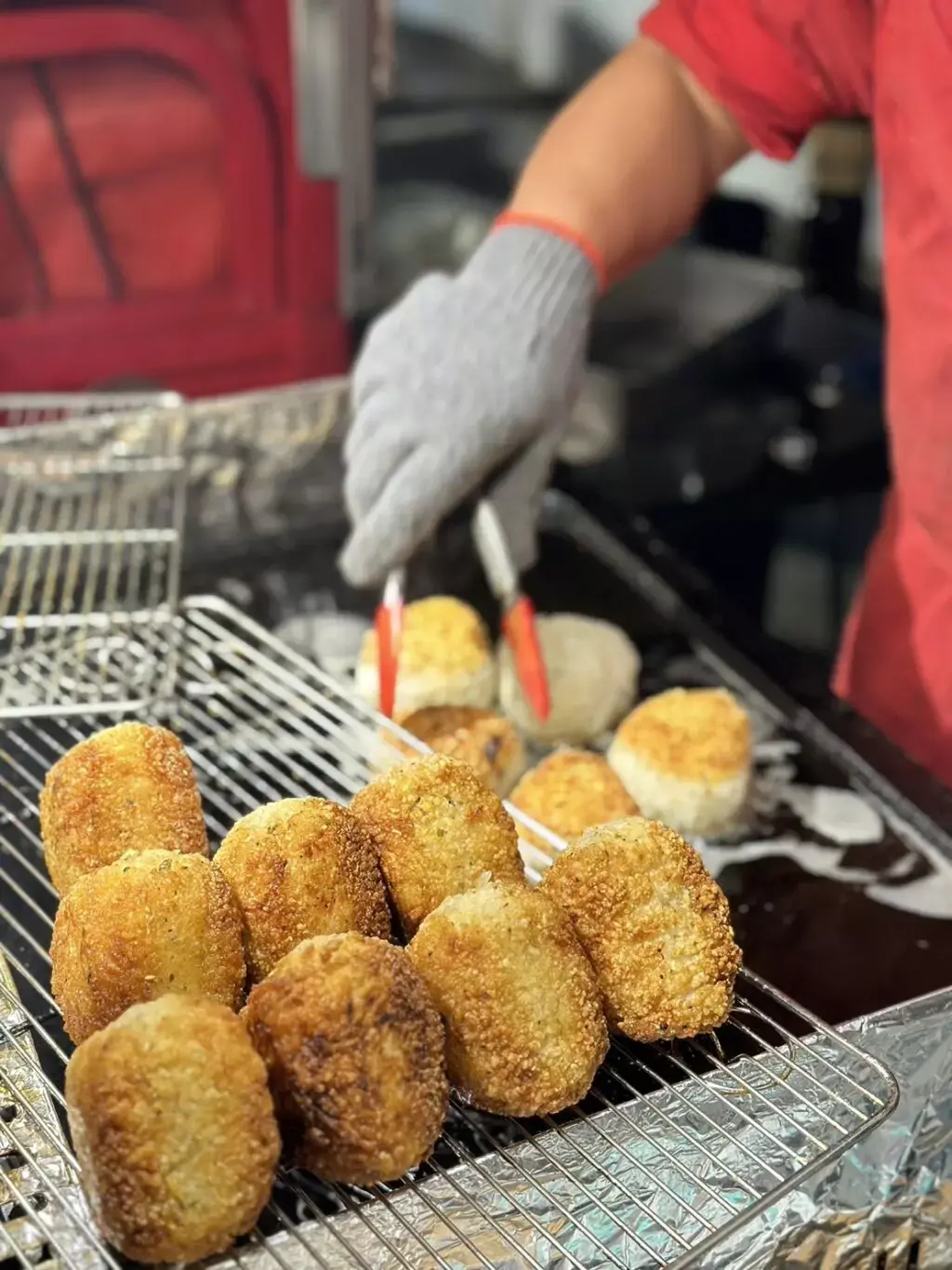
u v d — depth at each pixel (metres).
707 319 1.36
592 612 0.90
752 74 0.83
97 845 0.59
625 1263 0.50
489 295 0.83
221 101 1.11
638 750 0.74
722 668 0.85
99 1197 0.46
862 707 0.89
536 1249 0.50
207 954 0.52
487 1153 0.52
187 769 0.62
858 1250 0.55
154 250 1.16
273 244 1.18
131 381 1.13
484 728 0.75
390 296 1.29
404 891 0.57
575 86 1.31
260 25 1.08
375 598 0.91
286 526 0.98
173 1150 0.45
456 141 1.31
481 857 0.57
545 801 0.70
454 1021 0.51
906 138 0.75
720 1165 0.49
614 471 1.24
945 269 0.75
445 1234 0.49
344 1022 0.48
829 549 1.27
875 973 0.65
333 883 0.55
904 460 0.82
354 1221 0.49
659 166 0.86
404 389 0.80
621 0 1.26
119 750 0.61
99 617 0.83
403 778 0.58
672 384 1.27
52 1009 0.58
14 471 0.93
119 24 1.05
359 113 1.14
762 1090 0.54
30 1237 0.47
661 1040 0.56
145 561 0.93
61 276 1.15
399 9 1.23
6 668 0.80
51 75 1.06
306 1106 0.48
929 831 0.73
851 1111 0.50
